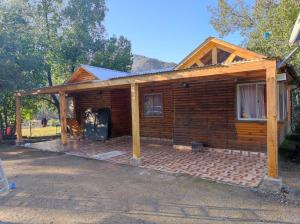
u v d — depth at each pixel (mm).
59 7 17547
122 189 5078
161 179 5691
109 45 19562
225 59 8289
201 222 3629
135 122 7133
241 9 21328
